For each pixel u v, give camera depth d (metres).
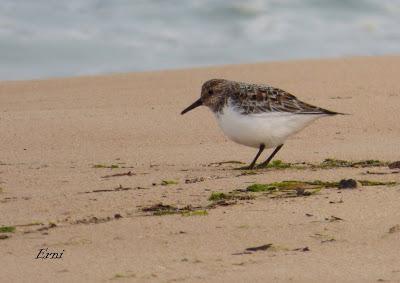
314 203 10.84
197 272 8.41
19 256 9.02
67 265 8.70
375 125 17.88
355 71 23.67
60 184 12.77
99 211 10.88
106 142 16.80
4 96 21.98
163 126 18.17
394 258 8.74
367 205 10.66
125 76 24.33
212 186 12.25
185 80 23.34
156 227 10.00
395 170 13.10
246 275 8.30
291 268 8.48
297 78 22.84
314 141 16.47
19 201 11.59
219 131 17.72
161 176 13.27
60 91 22.48
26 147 16.33
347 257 8.79
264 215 10.35
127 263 8.71
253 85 13.90
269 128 13.55
